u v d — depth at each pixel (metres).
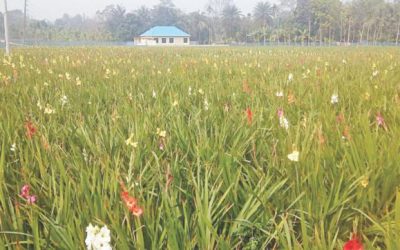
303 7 111.25
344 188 3.06
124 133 4.55
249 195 2.98
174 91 7.44
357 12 100.12
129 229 2.47
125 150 3.87
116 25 136.00
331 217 2.88
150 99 6.63
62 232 2.40
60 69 12.73
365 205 3.02
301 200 2.92
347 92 6.65
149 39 110.69
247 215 2.79
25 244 2.63
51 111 5.16
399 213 2.28
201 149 3.67
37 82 8.70
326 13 99.44
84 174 2.95
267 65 14.68
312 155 3.36
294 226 2.97
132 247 2.39
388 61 16.56
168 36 111.94
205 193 2.70
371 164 3.22
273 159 3.50
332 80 8.41
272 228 2.81
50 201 2.93
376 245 2.75
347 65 14.14
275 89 7.19
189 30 138.88
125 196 2.27
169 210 2.55
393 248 2.14
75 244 2.35
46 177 3.24
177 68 13.34
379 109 5.12
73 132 4.29
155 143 4.09
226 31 125.50
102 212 2.62
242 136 4.16
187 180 3.37
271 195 3.02
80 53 27.62
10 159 3.91
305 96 6.43
